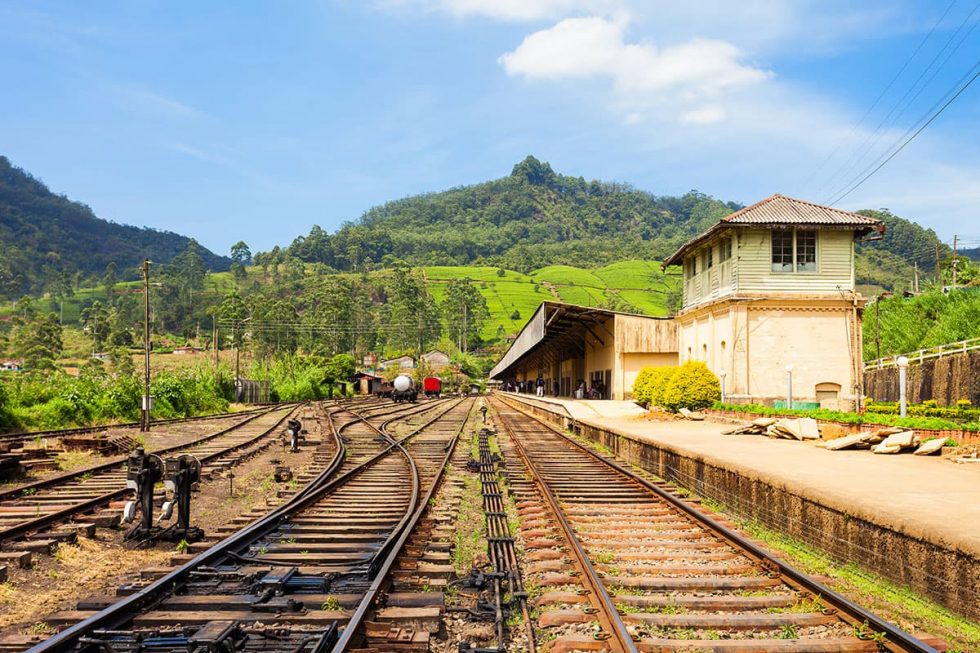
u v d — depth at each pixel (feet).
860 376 78.28
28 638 17.70
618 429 64.64
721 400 82.23
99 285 640.17
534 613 19.98
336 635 17.74
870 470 34.83
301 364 223.92
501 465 52.70
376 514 33.96
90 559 26.81
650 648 16.94
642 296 522.88
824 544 27.32
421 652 17.13
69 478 44.50
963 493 27.84
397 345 405.80
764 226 78.43
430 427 94.63
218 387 144.46
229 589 21.53
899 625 18.88
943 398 75.05
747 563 24.52
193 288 507.71
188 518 29.81
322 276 558.15
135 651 17.13
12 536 28.22
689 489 43.93
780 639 17.65
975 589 19.19
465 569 24.80
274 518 30.86
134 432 78.23
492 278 625.41
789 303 79.46
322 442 72.02
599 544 27.58
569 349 175.01
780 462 37.93
